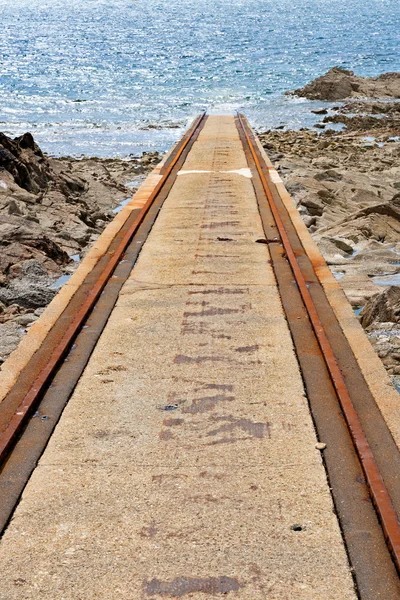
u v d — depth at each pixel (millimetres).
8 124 45375
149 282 12016
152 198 18391
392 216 20406
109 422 7500
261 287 11711
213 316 10430
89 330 9859
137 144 38500
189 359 8977
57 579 5363
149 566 5488
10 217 18141
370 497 6219
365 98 54562
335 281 11781
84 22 154750
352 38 111438
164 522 5965
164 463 6773
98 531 5871
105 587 5289
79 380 8438
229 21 151125
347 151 35375
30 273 15258
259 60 83000
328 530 5855
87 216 21406
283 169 29516
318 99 54875
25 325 12703
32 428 7348
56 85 64562
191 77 68938
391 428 7234
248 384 8297
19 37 118312
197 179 21609
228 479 6523
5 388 8125
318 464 6730
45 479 6547
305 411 7676
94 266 12789
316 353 9055
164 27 136500
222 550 5645
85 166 29000
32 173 22906
